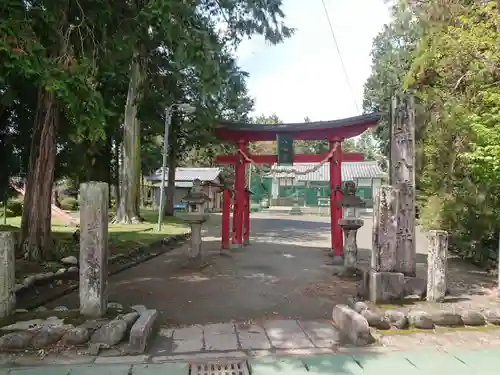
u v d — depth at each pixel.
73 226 17.70
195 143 25.27
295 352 4.93
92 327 4.98
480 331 5.61
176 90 16.75
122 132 22.03
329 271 10.44
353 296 7.30
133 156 20.80
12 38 5.64
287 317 6.45
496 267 9.85
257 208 39.62
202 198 10.81
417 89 11.16
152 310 5.77
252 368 4.47
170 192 27.00
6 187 14.83
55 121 10.00
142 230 17.56
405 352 4.93
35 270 8.55
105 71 9.02
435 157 11.98
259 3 11.84
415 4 10.73
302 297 7.76
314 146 48.34
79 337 4.84
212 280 9.30
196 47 7.82
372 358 4.75
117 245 12.62
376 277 6.45
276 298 7.68
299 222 27.53
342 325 5.67
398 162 7.53
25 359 4.59
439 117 10.88
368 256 13.15
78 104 6.41
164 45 10.98
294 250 14.24
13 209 22.86
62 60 7.08
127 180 20.84
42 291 7.68
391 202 6.74
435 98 10.54
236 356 4.80
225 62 12.05
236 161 14.23
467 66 9.42
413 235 7.21
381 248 6.67
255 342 5.25
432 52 9.69
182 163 47.97
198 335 5.50
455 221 12.31
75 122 6.96
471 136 9.39
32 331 4.89
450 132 10.54
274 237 18.47
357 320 5.28
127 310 5.72
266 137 13.73
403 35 16.09
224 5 11.82
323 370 4.43
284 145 13.03
